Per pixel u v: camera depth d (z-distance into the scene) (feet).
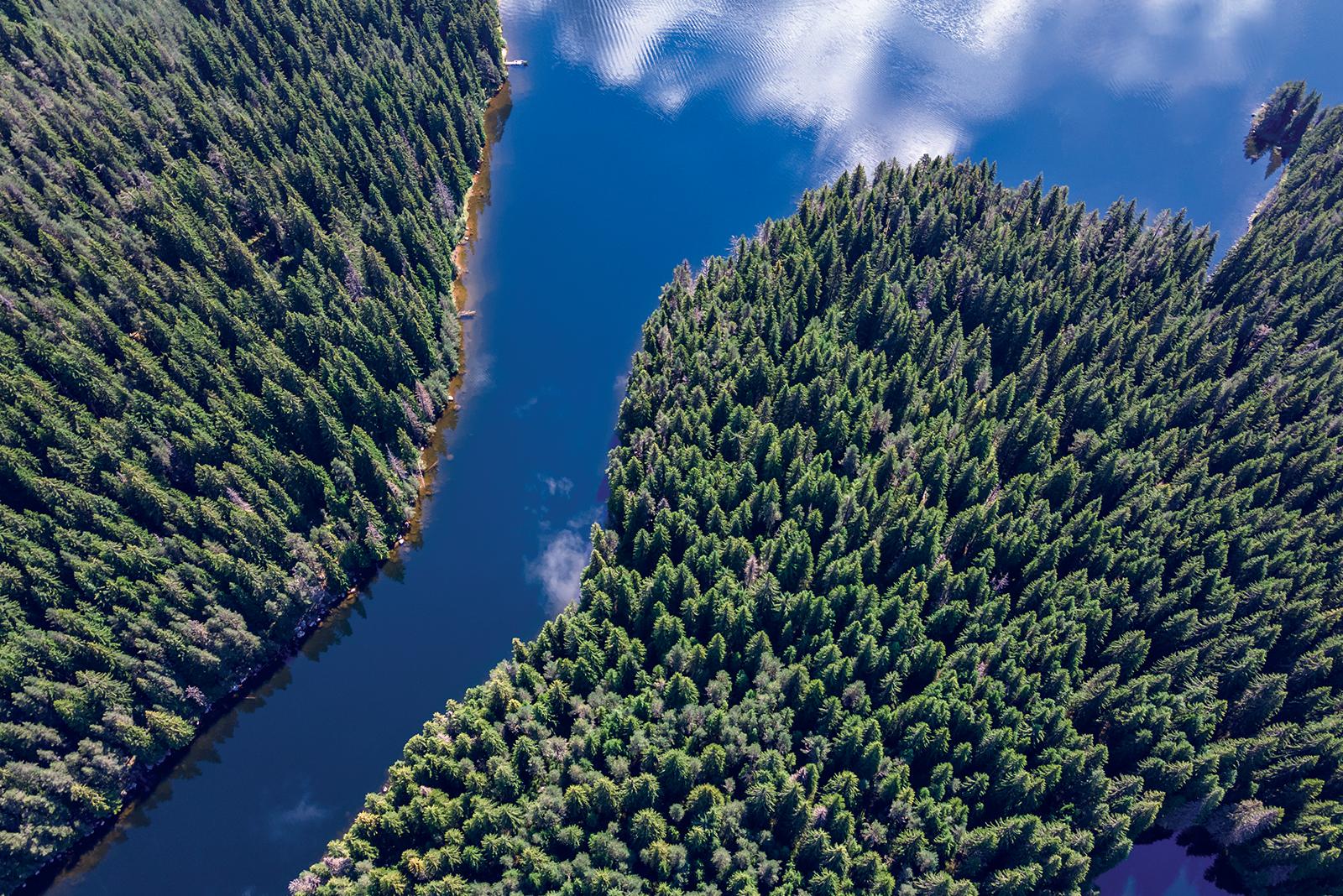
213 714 292.40
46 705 259.80
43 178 357.61
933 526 278.87
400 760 288.30
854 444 308.19
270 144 410.72
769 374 321.11
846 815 218.38
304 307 351.25
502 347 401.29
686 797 229.25
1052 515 287.07
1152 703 252.01
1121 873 265.95
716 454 307.99
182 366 319.47
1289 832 243.40
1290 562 281.74
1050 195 393.09
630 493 294.25
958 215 392.47
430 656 313.53
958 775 239.71
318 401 321.11
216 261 361.10
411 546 334.65
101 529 284.61
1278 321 354.33
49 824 257.55
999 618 264.31
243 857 271.49
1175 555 288.30
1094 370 335.47
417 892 218.18
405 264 382.01
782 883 217.77
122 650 274.77
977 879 225.97
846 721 237.04
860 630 254.88
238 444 311.27
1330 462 301.43
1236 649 262.47
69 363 305.53
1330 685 265.54
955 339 336.29
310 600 304.09
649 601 265.54
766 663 251.80
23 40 404.98
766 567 276.62
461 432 369.09
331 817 278.87
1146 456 305.12
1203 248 378.32
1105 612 264.72
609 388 388.57
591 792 224.33
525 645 270.26
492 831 223.71
